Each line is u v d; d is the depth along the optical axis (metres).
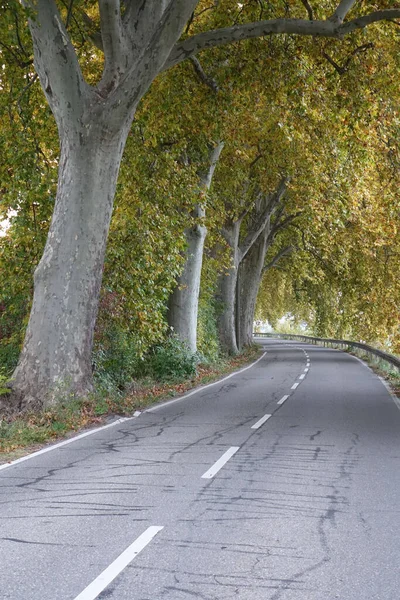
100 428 11.58
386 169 21.41
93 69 18.44
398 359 23.41
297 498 6.70
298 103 18.30
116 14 12.47
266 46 17.50
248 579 4.45
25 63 15.72
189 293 24.77
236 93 19.23
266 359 36.41
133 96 12.93
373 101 18.39
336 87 18.34
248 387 19.91
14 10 11.99
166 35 12.46
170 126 18.61
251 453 9.17
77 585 4.30
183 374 21.59
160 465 8.33
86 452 9.25
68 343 13.10
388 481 7.53
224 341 35.88
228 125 21.33
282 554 4.97
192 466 8.27
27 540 5.27
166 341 22.38
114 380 17.25
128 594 4.16
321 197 25.30
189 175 18.38
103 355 17.36
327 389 19.20
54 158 18.50
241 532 5.53
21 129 17.98
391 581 4.44
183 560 4.81
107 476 7.67
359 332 40.19
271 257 48.31
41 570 4.58
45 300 13.13
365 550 5.09
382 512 6.20
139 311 17.44
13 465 8.36
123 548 5.07
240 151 23.91
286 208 35.69
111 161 13.46
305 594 4.20
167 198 17.80
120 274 16.89
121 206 17.53
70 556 4.88
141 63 12.62
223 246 33.47
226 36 13.79
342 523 5.82
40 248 16.11
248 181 32.22
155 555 4.91
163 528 5.62
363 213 27.00
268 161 28.30
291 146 24.92
